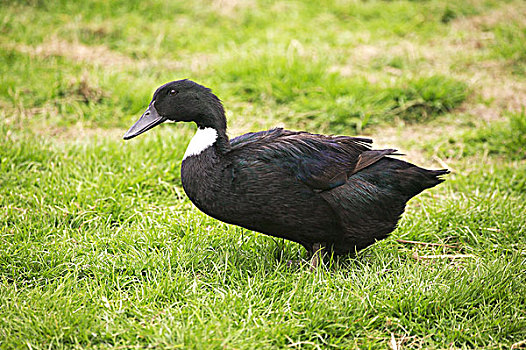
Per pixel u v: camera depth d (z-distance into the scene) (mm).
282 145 7691
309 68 14453
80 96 13719
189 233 8773
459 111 13719
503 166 11305
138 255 8227
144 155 11188
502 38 16984
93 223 9250
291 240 8125
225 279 7801
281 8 18859
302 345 6703
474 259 8367
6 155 10828
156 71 15055
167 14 18234
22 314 6898
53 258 8156
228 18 18172
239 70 14523
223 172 7574
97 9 18078
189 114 7973
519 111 13547
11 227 8883
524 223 9273
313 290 7363
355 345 6684
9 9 17859
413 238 9055
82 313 6914
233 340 6488
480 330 6969
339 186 7711
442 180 8109
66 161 10906
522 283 7762
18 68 14664
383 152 7938
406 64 15609
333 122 13031
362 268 8086
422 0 19250
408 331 6984
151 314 7070
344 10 18688
